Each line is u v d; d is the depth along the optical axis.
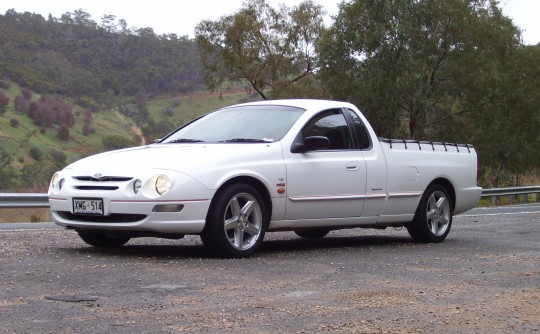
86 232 7.37
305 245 8.57
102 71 99.81
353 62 40.59
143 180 6.68
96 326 4.15
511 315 4.66
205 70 52.44
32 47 102.94
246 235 7.23
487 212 17.12
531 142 42.38
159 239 8.91
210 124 8.27
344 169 8.03
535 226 11.73
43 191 17.22
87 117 86.75
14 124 80.19
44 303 4.72
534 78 42.41
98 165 7.09
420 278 6.05
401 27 38.50
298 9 51.09
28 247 7.62
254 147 7.38
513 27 41.50
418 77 38.28
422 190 8.91
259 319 4.39
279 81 50.03
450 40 40.31
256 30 50.53
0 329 4.05
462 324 4.39
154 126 82.12
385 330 4.20
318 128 8.02
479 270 6.54
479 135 40.91
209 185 6.84
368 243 8.95
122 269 6.13
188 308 4.66
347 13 40.31
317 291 5.34
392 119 39.38
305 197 7.65
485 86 39.75
